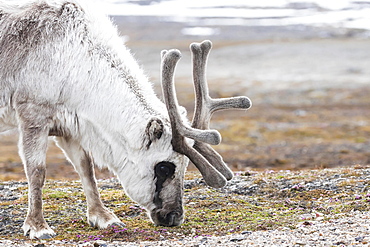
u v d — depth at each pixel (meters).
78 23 27.52
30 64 26.59
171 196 26.67
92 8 28.62
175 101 25.91
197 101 27.59
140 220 29.16
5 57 26.91
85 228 28.08
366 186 32.94
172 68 25.69
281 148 108.06
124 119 26.59
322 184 34.44
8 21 27.52
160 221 27.02
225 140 121.50
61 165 87.25
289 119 156.12
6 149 116.94
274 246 22.30
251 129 137.88
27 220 26.52
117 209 31.20
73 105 26.88
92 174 28.77
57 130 27.36
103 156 27.59
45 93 26.50
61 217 29.75
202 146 27.47
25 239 25.83
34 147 26.42
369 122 146.62
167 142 26.27
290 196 33.25
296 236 24.06
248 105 27.08
